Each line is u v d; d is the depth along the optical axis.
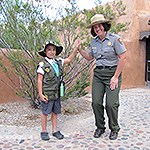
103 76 3.86
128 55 10.01
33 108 6.16
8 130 4.57
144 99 7.48
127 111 5.91
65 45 5.60
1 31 5.70
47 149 3.66
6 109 6.06
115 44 3.69
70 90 5.94
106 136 4.16
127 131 4.41
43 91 3.97
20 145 3.83
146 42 10.74
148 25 10.19
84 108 6.29
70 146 3.77
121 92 8.91
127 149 3.63
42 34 5.36
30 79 5.69
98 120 4.11
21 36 5.46
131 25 10.27
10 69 6.54
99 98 3.96
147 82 10.84
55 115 4.17
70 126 4.79
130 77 10.12
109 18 5.57
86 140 4.01
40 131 4.49
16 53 5.49
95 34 3.93
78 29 5.65
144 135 4.21
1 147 3.76
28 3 5.40
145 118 5.27
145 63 10.73
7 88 6.82
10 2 5.46
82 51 4.13
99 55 3.84
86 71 6.17
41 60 5.37
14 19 5.40
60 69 4.08
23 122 5.05
